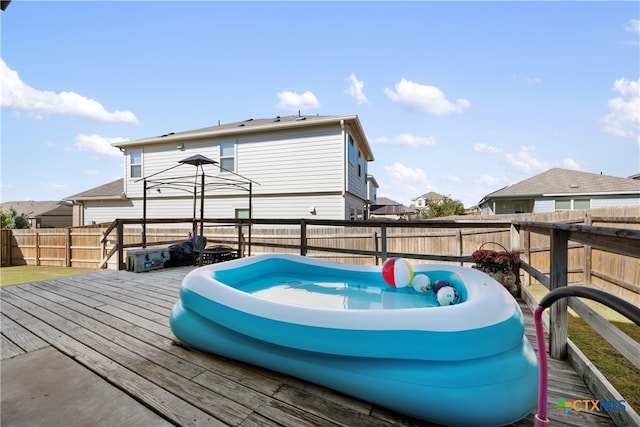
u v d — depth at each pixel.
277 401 1.57
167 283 4.22
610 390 1.43
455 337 1.37
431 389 1.34
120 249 5.25
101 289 3.89
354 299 2.75
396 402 1.41
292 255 3.71
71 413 1.50
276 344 1.71
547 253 5.20
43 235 9.12
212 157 9.45
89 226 9.34
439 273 2.88
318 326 1.61
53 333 2.46
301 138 8.55
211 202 9.49
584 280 4.85
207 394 1.64
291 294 2.92
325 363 1.62
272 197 8.84
